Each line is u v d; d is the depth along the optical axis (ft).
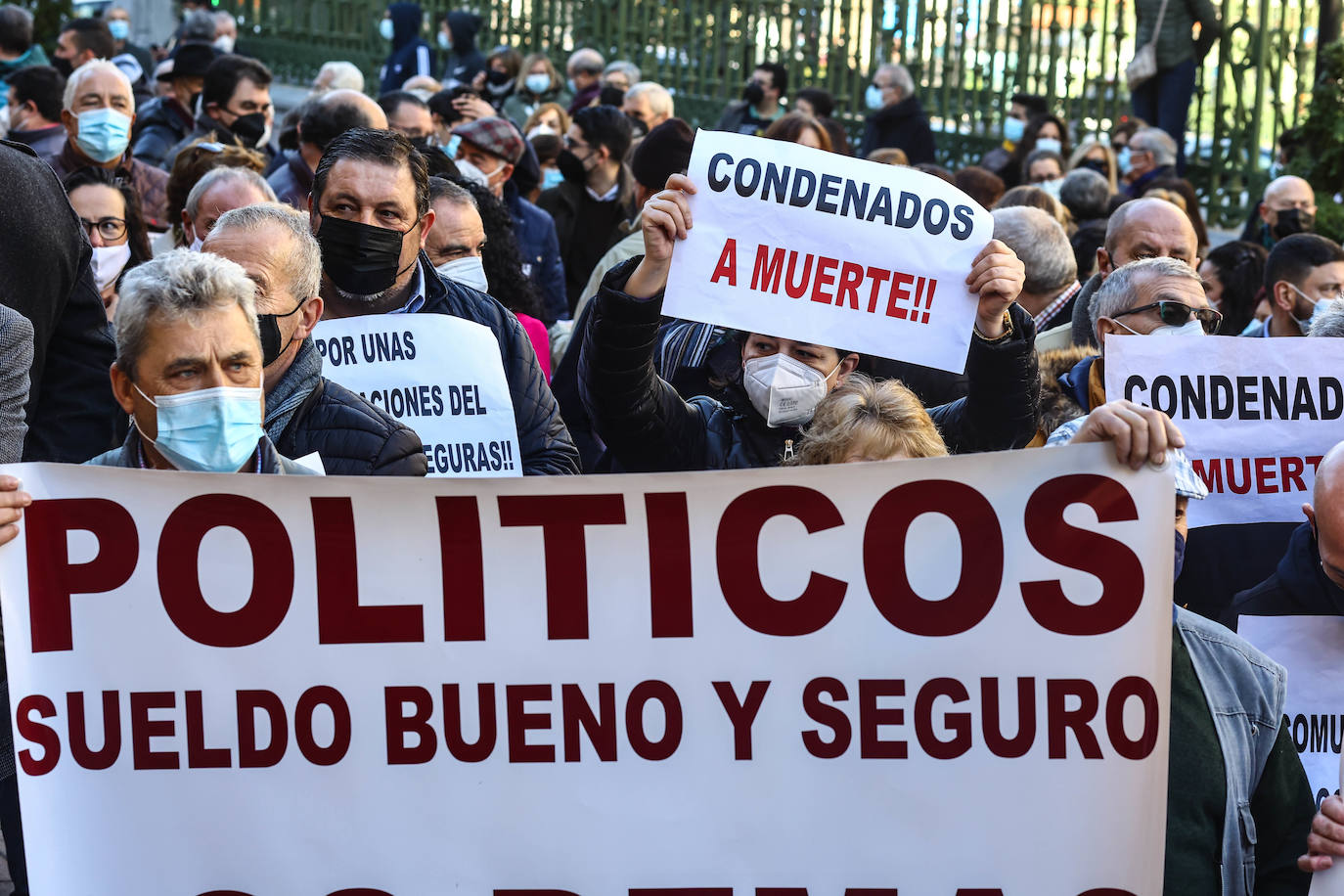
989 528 8.95
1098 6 41.65
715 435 12.65
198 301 9.35
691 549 9.04
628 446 12.28
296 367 11.11
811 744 9.00
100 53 33.78
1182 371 12.73
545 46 48.24
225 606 9.06
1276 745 9.52
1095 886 8.86
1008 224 17.39
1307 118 32.91
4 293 12.62
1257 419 12.73
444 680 9.05
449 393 12.55
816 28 44.42
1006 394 12.02
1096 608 8.90
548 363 16.26
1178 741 9.33
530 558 9.06
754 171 11.61
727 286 11.65
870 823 8.96
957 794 8.94
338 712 9.06
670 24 45.96
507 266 17.56
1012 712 8.95
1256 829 9.48
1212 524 12.72
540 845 9.02
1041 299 17.53
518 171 26.22
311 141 19.72
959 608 8.96
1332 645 11.37
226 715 9.05
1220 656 9.59
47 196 13.08
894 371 14.55
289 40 52.37
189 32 38.04
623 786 9.02
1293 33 39.06
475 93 30.27
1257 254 22.75
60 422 13.46
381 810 9.04
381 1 50.14
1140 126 38.47
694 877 8.99
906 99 37.27
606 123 26.78
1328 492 10.48
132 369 9.43
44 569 9.02
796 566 9.02
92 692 9.04
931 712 8.96
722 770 9.02
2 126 30.63
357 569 9.07
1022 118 39.17
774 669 9.01
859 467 8.97
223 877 9.02
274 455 9.96
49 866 8.98
